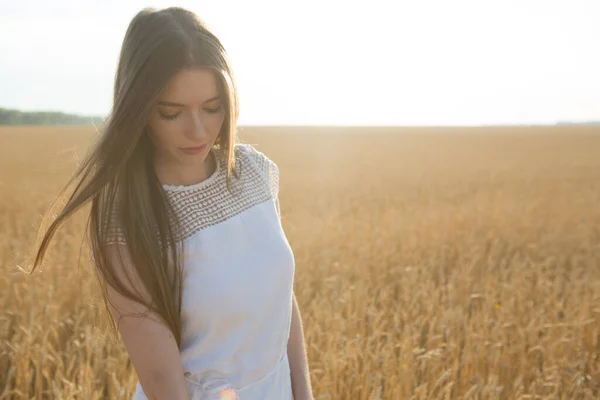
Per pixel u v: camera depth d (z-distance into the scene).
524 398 3.65
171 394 1.24
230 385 1.37
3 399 3.71
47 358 3.95
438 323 4.77
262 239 1.39
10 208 12.33
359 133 69.12
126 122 1.17
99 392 3.47
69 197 1.27
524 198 14.17
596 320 4.85
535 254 8.12
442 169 23.89
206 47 1.20
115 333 1.33
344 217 11.12
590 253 8.11
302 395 1.59
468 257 7.38
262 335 1.41
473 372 3.92
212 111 1.26
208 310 1.30
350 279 6.41
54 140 46.09
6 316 4.88
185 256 1.28
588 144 46.09
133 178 1.23
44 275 5.67
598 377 4.00
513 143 47.50
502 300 5.48
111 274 1.21
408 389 3.56
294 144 44.97
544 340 4.37
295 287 5.90
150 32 1.17
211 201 1.34
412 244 7.82
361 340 4.18
